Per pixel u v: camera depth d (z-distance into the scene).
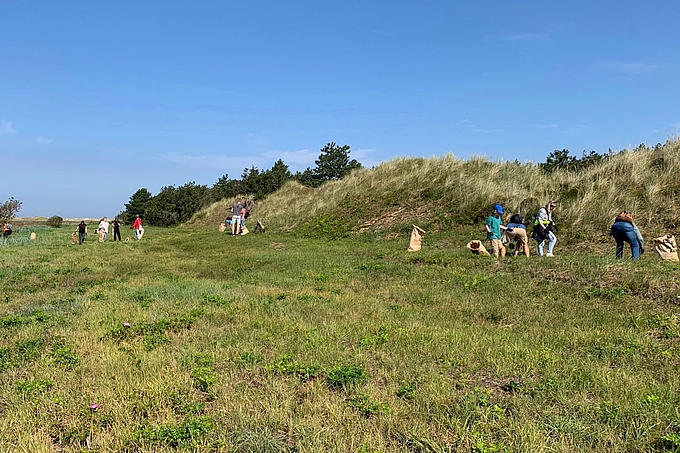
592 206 16.62
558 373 5.42
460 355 6.17
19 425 4.46
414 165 28.25
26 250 22.75
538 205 18.25
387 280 11.89
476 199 20.61
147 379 5.46
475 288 10.29
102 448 4.05
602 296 8.88
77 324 8.12
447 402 4.73
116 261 17.97
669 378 5.18
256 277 13.34
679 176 16.52
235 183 47.09
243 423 4.37
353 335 7.18
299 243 21.67
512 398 4.84
